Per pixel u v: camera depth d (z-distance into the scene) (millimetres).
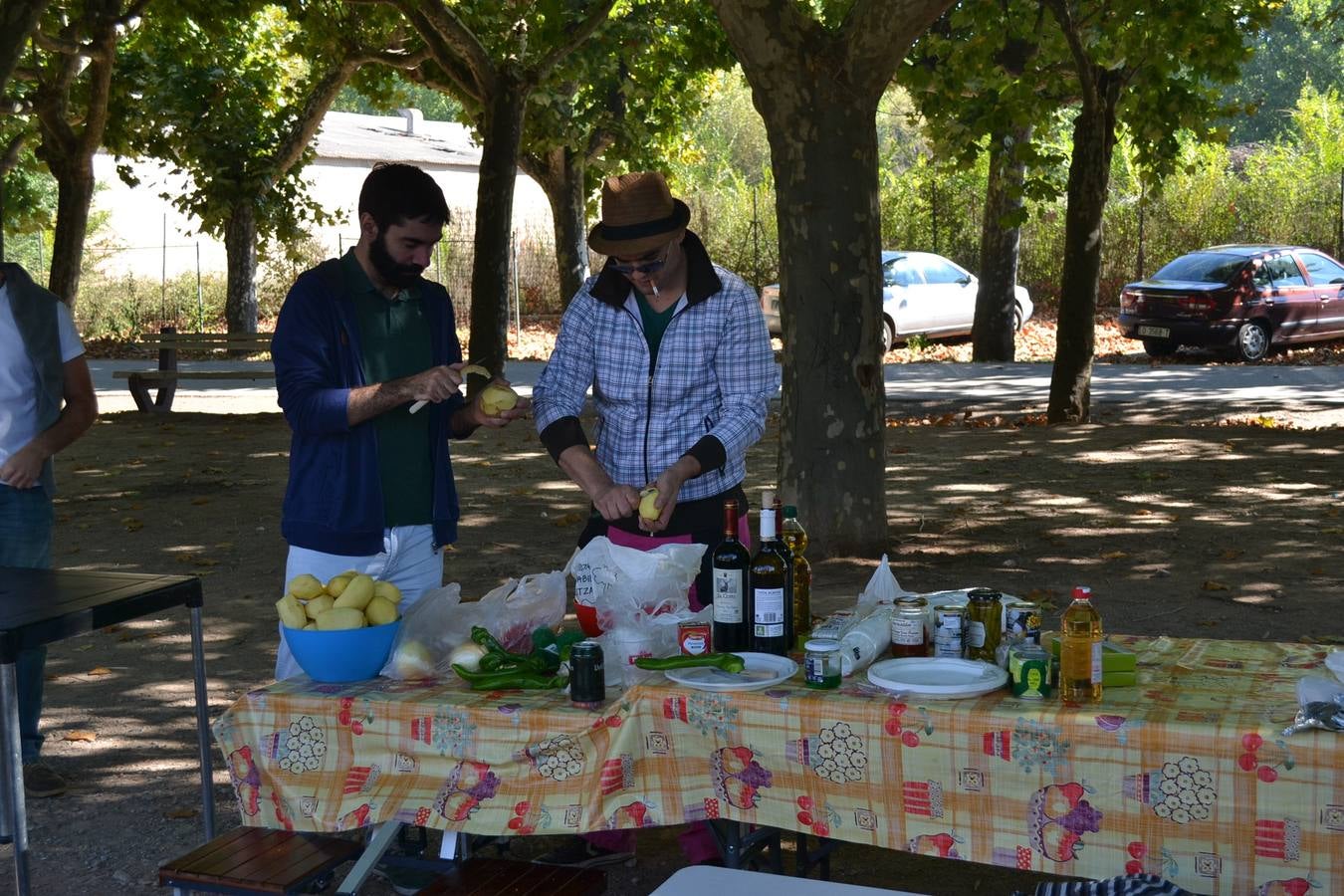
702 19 16953
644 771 3227
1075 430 13586
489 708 3248
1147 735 2838
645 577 3541
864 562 8047
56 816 4738
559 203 22094
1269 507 9719
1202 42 12273
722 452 3875
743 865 3537
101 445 14258
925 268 24438
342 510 3818
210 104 23312
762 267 31922
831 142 7719
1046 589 7520
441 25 15609
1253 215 29766
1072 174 13797
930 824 3027
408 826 3832
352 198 37500
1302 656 3438
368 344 3896
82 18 17516
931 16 7418
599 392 4199
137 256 35688
